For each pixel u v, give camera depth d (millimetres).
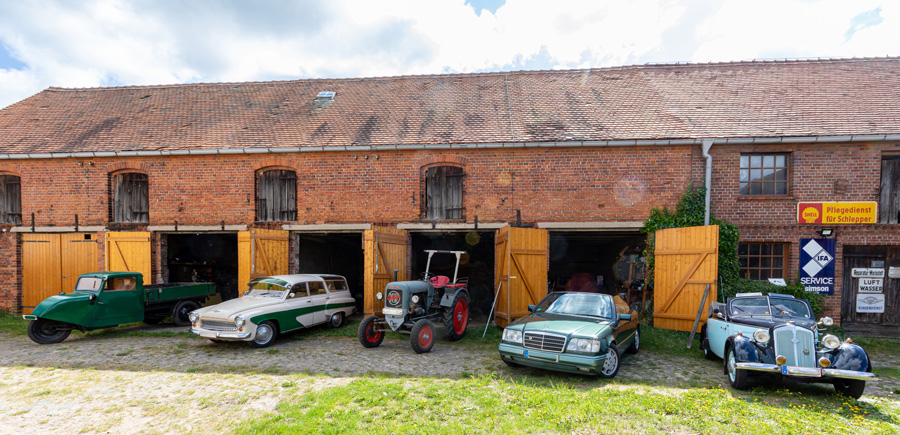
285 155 11219
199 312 8023
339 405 4992
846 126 9922
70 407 5074
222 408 5020
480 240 14672
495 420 4535
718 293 9477
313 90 14492
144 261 11297
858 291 9953
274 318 8242
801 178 9945
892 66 12508
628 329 7379
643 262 11086
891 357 8141
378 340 8117
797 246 9906
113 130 12305
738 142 9836
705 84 12648
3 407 5070
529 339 6184
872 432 4305
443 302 8438
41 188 11602
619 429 4355
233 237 15648
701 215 9891
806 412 4762
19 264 11758
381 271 9711
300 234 11633
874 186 9734
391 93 13867
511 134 10766
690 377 6375
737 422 4504
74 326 8578
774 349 5617
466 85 14039
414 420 4539
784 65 13195
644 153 10305
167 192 11414
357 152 11047
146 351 7758
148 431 4410
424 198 10969
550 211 10531
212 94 14594
